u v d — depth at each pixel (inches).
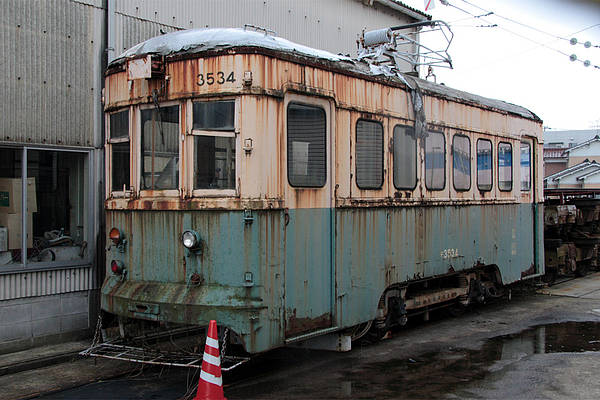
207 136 227.1
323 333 245.4
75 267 293.7
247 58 221.8
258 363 270.5
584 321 368.5
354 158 267.3
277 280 226.5
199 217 226.1
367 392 229.5
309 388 234.1
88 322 299.6
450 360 276.7
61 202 295.4
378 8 509.7
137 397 223.0
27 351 274.1
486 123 382.6
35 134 279.7
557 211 526.0
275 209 226.4
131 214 245.3
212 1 360.5
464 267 352.8
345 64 267.6
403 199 299.7
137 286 238.2
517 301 444.1
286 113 233.3
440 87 346.3
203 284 224.4
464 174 356.8
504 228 401.1
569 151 1663.4
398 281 294.4
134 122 245.6
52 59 285.4
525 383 241.8
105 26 306.0
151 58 230.8
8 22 269.4
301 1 429.4
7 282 269.9
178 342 255.4
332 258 253.3
